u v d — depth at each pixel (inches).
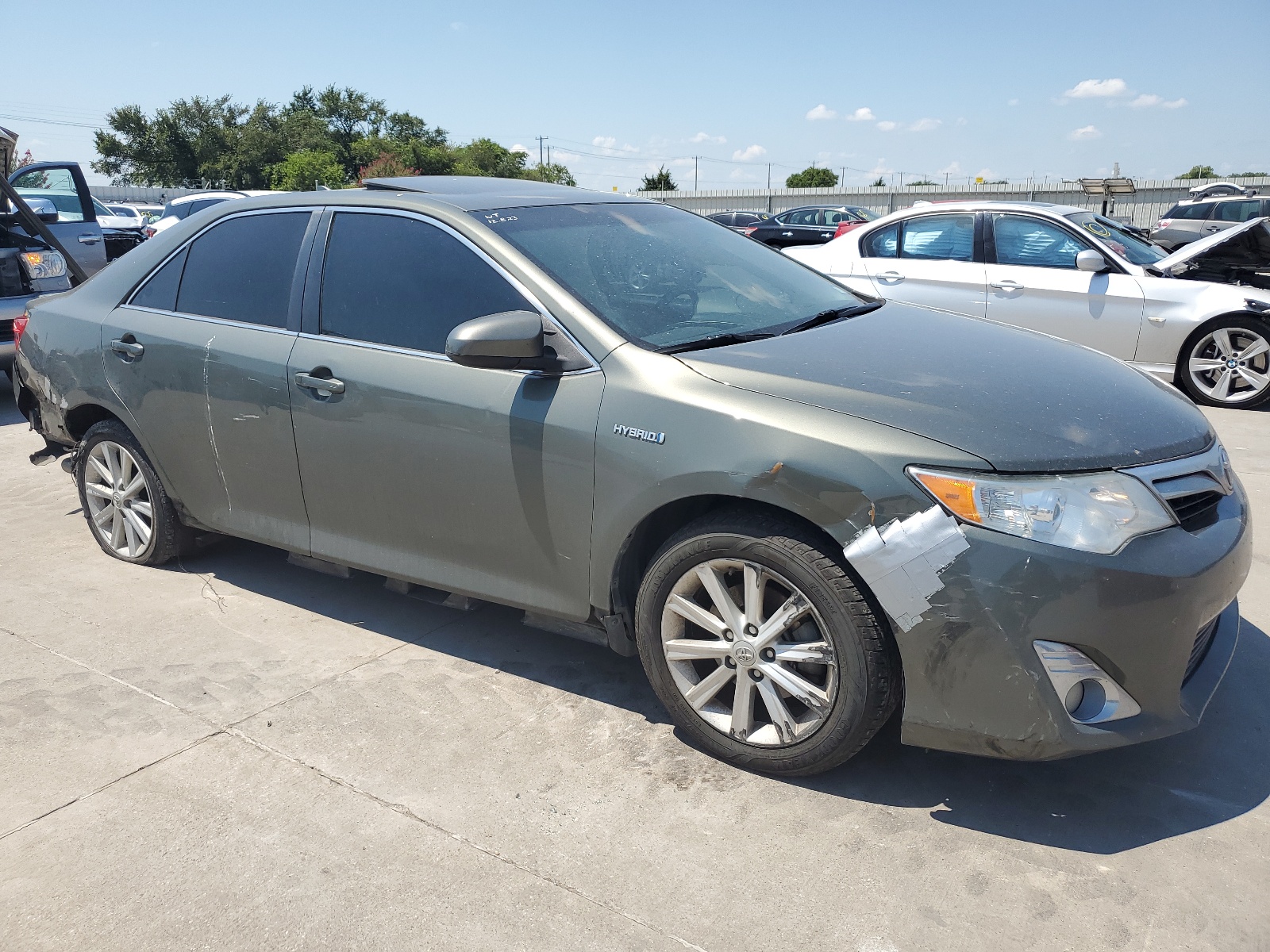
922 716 94.5
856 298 146.3
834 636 96.8
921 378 104.4
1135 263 295.4
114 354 155.9
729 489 98.9
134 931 85.4
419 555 128.5
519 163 3887.8
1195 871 90.6
